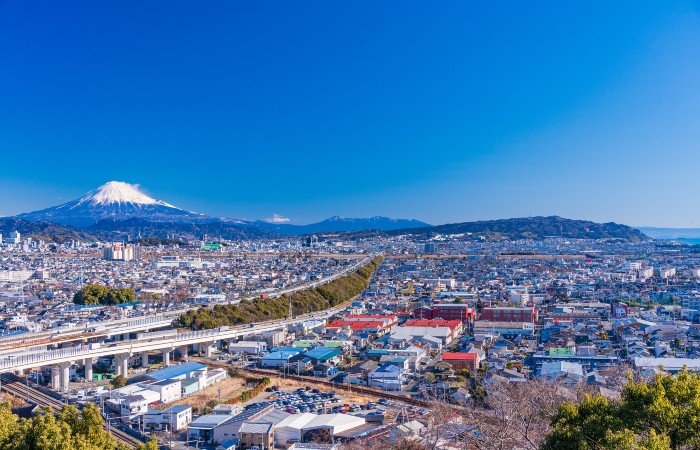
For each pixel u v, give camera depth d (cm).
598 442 3859
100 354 12744
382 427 8494
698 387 4100
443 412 5278
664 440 3491
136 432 9388
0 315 19538
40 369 12706
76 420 5675
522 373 12225
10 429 5525
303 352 14725
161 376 12244
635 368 11119
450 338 17288
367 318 19975
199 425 9319
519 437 4556
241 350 15988
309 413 9850
